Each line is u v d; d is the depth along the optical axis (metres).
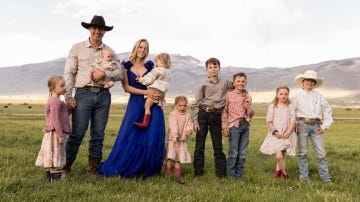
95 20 9.72
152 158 9.76
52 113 8.78
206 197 7.41
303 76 10.39
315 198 7.52
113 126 38.34
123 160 9.69
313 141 10.32
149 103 9.92
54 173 8.83
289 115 10.35
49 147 8.75
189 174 10.42
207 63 10.60
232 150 10.35
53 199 7.01
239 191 8.06
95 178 9.22
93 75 9.60
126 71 10.31
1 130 22.67
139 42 10.32
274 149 10.20
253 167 11.77
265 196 7.61
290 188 8.59
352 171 11.45
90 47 9.94
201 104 10.52
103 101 9.88
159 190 8.08
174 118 10.23
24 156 12.14
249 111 10.38
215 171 10.70
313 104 10.32
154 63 10.54
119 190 8.19
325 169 10.16
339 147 20.19
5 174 9.21
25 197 7.05
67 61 9.92
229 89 10.67
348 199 7.40
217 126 10.41
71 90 9.78
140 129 9.94
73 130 9.73
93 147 9.98
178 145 10.18
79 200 6.98
